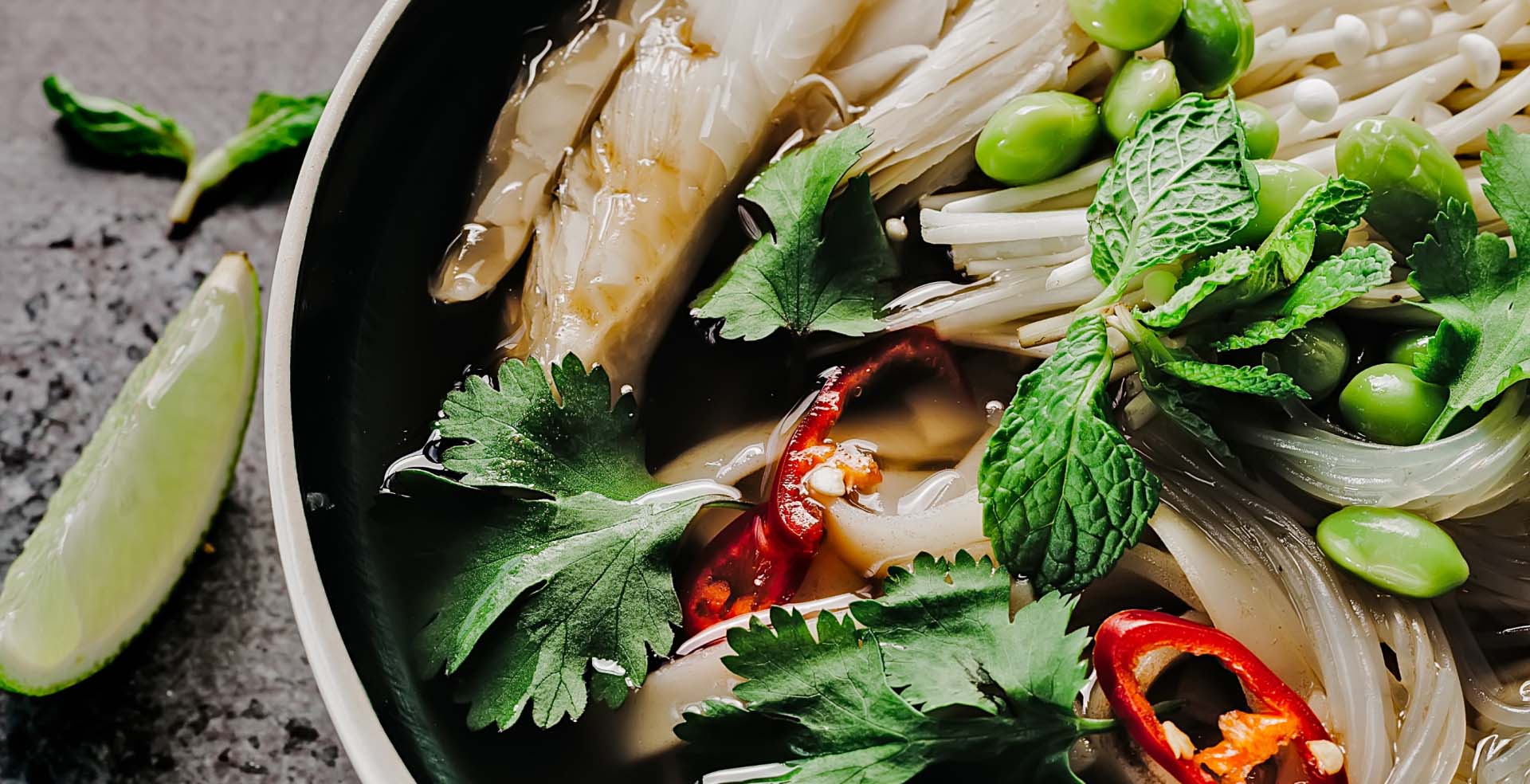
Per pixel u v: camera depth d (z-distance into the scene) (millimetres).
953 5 296
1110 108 280
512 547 271
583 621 270
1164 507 279
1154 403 274
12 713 325
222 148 354
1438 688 272
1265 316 267
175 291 352
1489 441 269
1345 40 288
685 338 289
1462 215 267
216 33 365
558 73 294
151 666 328
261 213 356
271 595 332
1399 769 270
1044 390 266
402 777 260
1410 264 267
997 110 291
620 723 271
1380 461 270
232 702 327
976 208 290
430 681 269
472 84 290
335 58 366
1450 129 289
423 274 285
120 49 365
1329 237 268
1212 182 266
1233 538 278
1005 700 260
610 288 288
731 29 294
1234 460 277
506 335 287
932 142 292
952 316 289
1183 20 280
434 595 271
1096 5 279
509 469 272
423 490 274
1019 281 288
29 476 341
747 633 262
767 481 283
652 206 290
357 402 277
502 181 291
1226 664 267
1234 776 262
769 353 287
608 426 277
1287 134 290
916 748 260
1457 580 265
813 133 296
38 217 354
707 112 291
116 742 324
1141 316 267
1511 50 295
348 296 279
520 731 270
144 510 327
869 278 285
